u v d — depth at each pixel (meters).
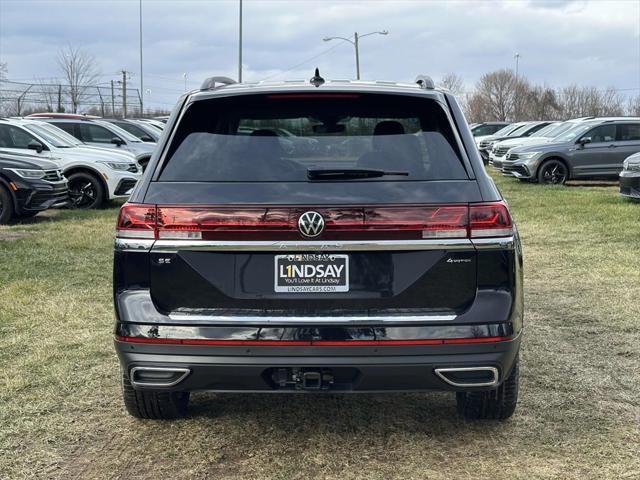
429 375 2.94
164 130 3.21
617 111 73.06
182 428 3.61
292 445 3.41
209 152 3.11
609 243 8.81
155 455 3.31
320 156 3.07
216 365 2.93
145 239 2.96
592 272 7.23
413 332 2.89
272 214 2.89
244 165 3.04
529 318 5.63
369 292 2.90
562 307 5.95
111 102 48.00
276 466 3.20
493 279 2.94
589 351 4.81
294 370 2.97
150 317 2.95
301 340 2.89
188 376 2.98
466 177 2.99
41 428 3.59
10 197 10.80
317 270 2.90
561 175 17.11
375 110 3.23
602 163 17.03
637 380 4.27
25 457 3.28
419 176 2.98
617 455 3.28
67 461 3.25
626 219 10.55
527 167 17.14
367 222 2.88
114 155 13.51
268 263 2.92
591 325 5.42
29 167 10.96
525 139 20.20
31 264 7.72
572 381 4.25
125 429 3.59
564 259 7.93
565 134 17.83
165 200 2.96
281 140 3.13
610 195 14.05
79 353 4.77
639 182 11.93
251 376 2.95
